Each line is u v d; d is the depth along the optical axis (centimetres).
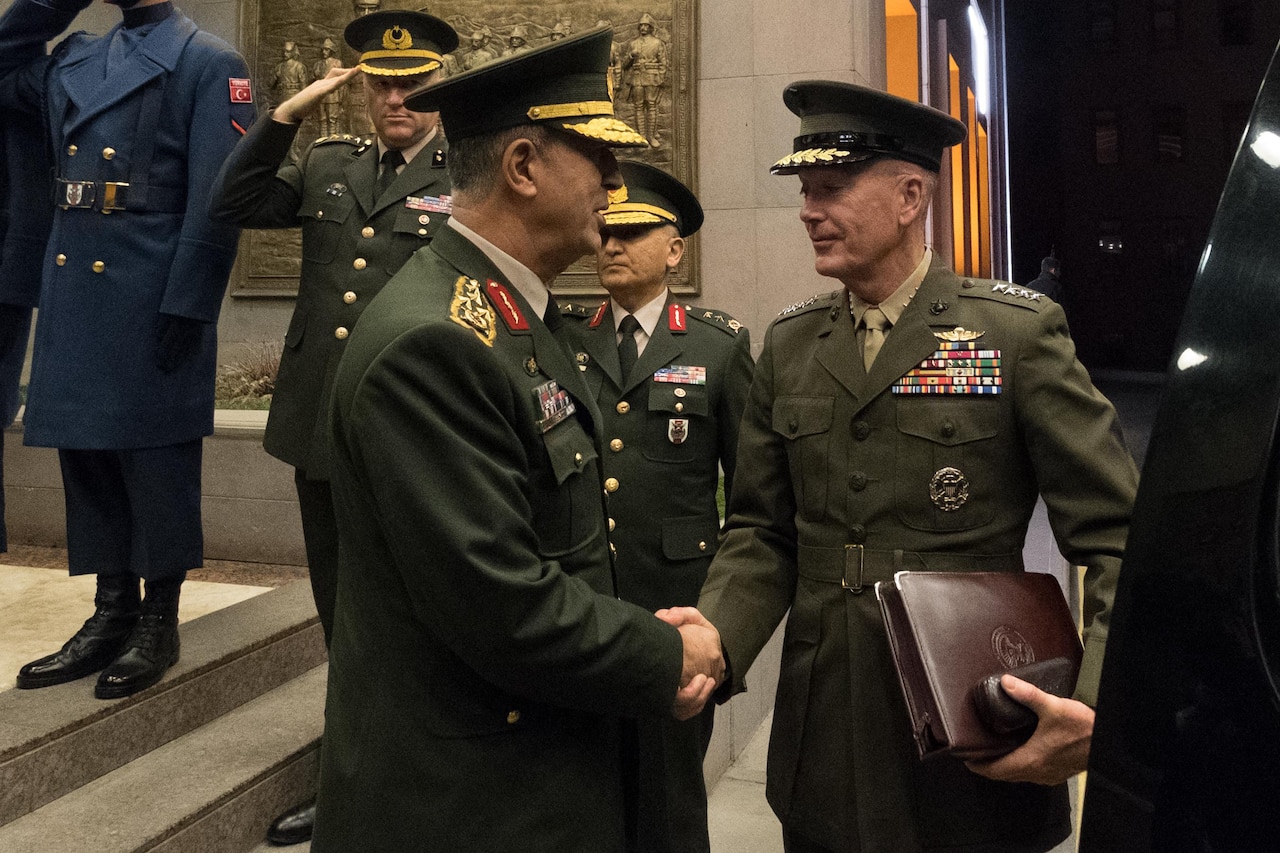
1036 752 154
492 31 687
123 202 304
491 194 156
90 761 288
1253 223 99
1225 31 3011
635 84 668
